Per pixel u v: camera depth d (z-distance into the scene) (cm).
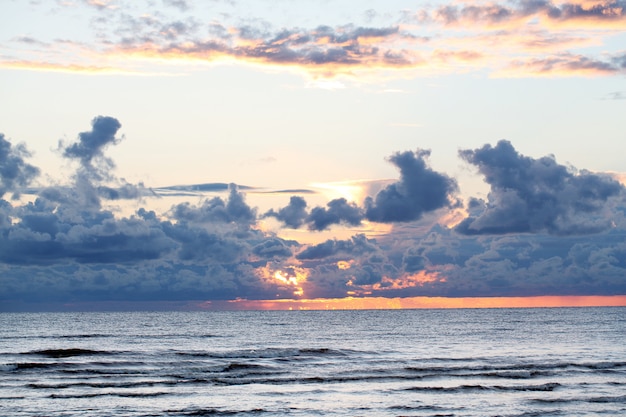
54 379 5141
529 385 4719
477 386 4616
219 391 4497
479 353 7544
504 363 6284
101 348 8444
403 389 4569
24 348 8450
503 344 9088
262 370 5791
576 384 4781
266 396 4291
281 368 5947
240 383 4897
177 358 6850
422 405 3962
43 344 9262
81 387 4684
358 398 4209
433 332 12862
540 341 9688
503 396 4272
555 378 5122
